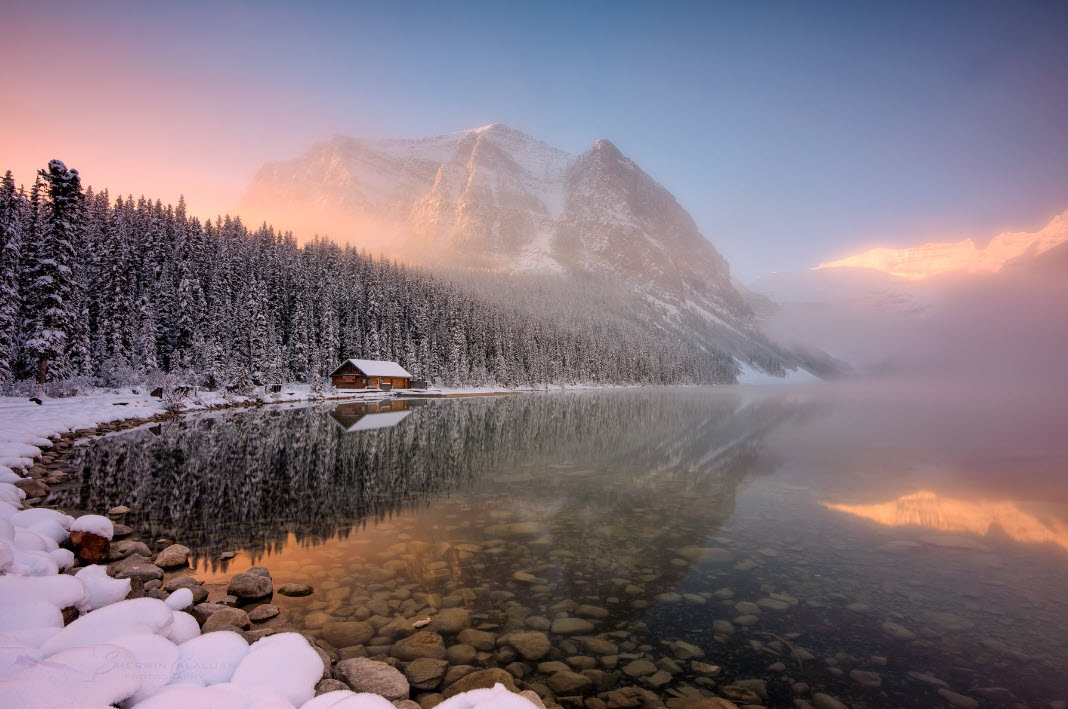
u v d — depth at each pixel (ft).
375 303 281.33
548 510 50.08
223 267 222.69
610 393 351.05
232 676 15.30
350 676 19.30
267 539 38.99
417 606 27.94
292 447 83.25
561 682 21.03
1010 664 23.45
